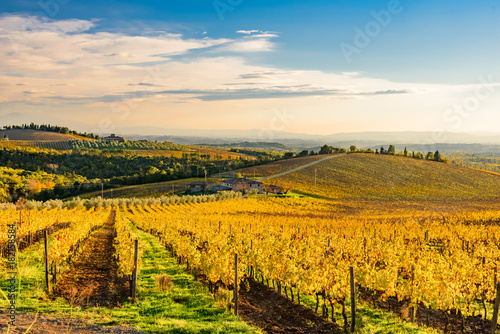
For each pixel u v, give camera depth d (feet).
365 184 395.14
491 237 112.27
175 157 549.13
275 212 236.84
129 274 51.13
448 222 171.53
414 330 40.32
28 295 41.34
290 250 70.95
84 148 565.94
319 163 475.72
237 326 37.73
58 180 382.83
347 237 109.91
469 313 44.45
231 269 51.75
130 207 257.34
